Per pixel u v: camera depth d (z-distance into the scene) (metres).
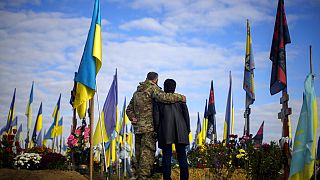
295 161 7.86
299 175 7.84
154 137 8.80
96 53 9.56
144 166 8.69
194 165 14.28
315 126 7.86
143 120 8.83
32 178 10.31
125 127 20.20
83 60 9.60
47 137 27.03
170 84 8.98
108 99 14.00
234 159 13.11
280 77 9.77
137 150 9.15
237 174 12.66
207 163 12.73
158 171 9.28
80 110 11.17
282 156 10.44
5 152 13.41
